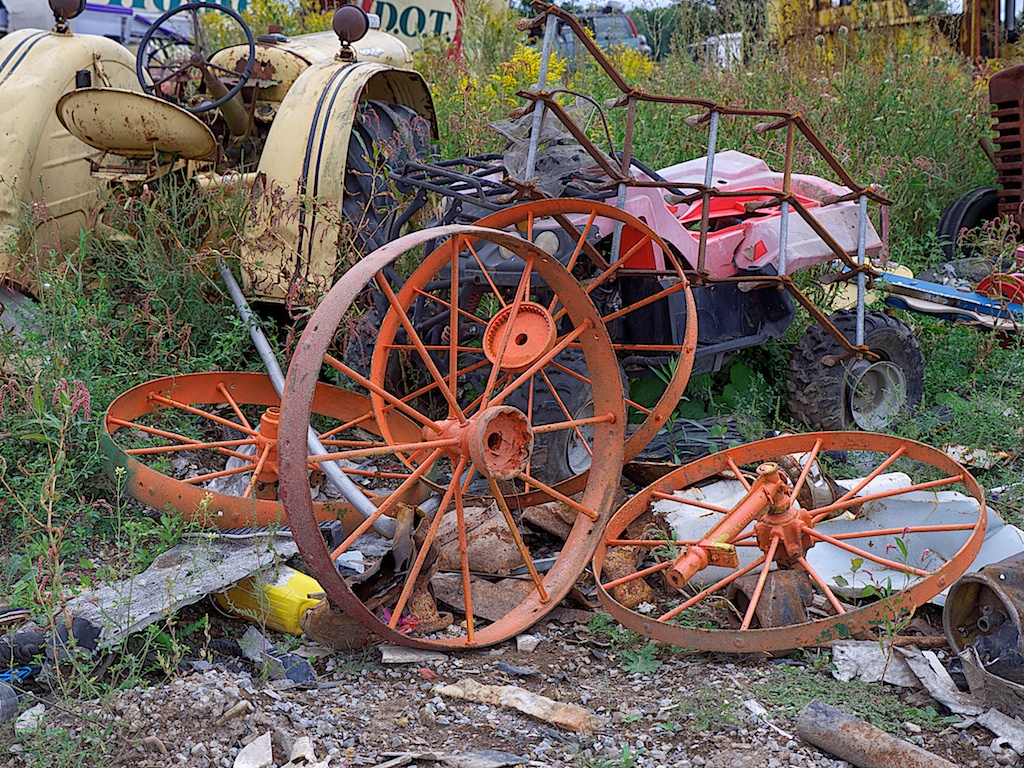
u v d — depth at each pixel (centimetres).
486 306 507
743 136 800
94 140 477
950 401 531
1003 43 1101
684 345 398
